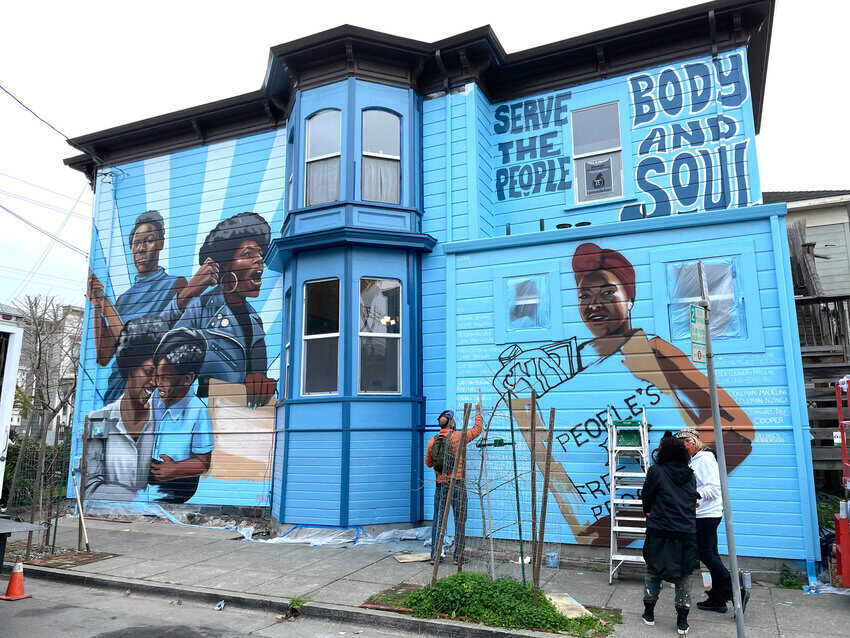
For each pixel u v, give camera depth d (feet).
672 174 32.65
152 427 40.19
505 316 28.55
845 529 20.59
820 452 32.17
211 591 22.02
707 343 16.70
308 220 34.37
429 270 34.63
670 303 25.79
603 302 26.94
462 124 35.42
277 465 34.47
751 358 24.18
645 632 17.51
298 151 35.91
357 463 30.99
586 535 25.14
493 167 37.09
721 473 16.31
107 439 41.19
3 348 21.89
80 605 21.70
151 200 43.83
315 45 34.99
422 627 18.53
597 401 26.20
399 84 35.88
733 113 31.83
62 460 34.40
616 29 33.42
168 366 40.68
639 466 24.91
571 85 35.94
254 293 39.19
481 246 29.40
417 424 32.55
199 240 41.68
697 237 25.84
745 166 31.19
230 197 41.34
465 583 19.58
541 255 28.43
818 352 34.71
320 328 33.76
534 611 18.24
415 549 28.43
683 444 18.69
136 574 24.72
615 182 34.12
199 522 37.14
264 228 39.81
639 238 26.78
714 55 32.55
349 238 32.58
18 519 30.40
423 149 36.22
